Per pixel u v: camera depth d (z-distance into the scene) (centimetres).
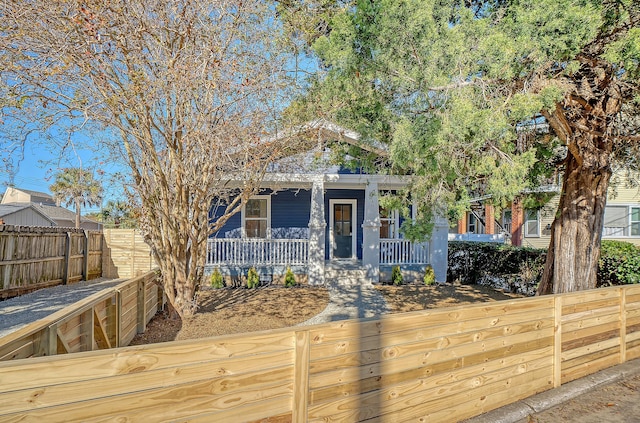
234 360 203
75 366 165
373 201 1071
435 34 428
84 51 472
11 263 927
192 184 628
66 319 302
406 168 546
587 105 558
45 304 849
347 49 480
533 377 347
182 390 188
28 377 156
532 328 349
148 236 694
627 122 639
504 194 447
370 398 250
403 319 268
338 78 509
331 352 236
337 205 1267
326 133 748
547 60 429
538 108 413
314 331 230
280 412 216
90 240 1334
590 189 614
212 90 577
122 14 481
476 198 607
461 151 477
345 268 1090
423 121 443
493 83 444
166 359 185
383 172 598
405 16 432
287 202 1231
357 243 1263
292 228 1228
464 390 298
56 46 474
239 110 614
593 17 401
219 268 1049
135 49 520
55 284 1136
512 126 461
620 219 1445
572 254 620
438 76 430
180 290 669
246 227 1220
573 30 402
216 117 600
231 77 583
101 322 399
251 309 743
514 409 319
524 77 452
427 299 864
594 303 412
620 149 662
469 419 299
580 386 370
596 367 409
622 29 477
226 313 705
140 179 631
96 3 460
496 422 299
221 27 584
